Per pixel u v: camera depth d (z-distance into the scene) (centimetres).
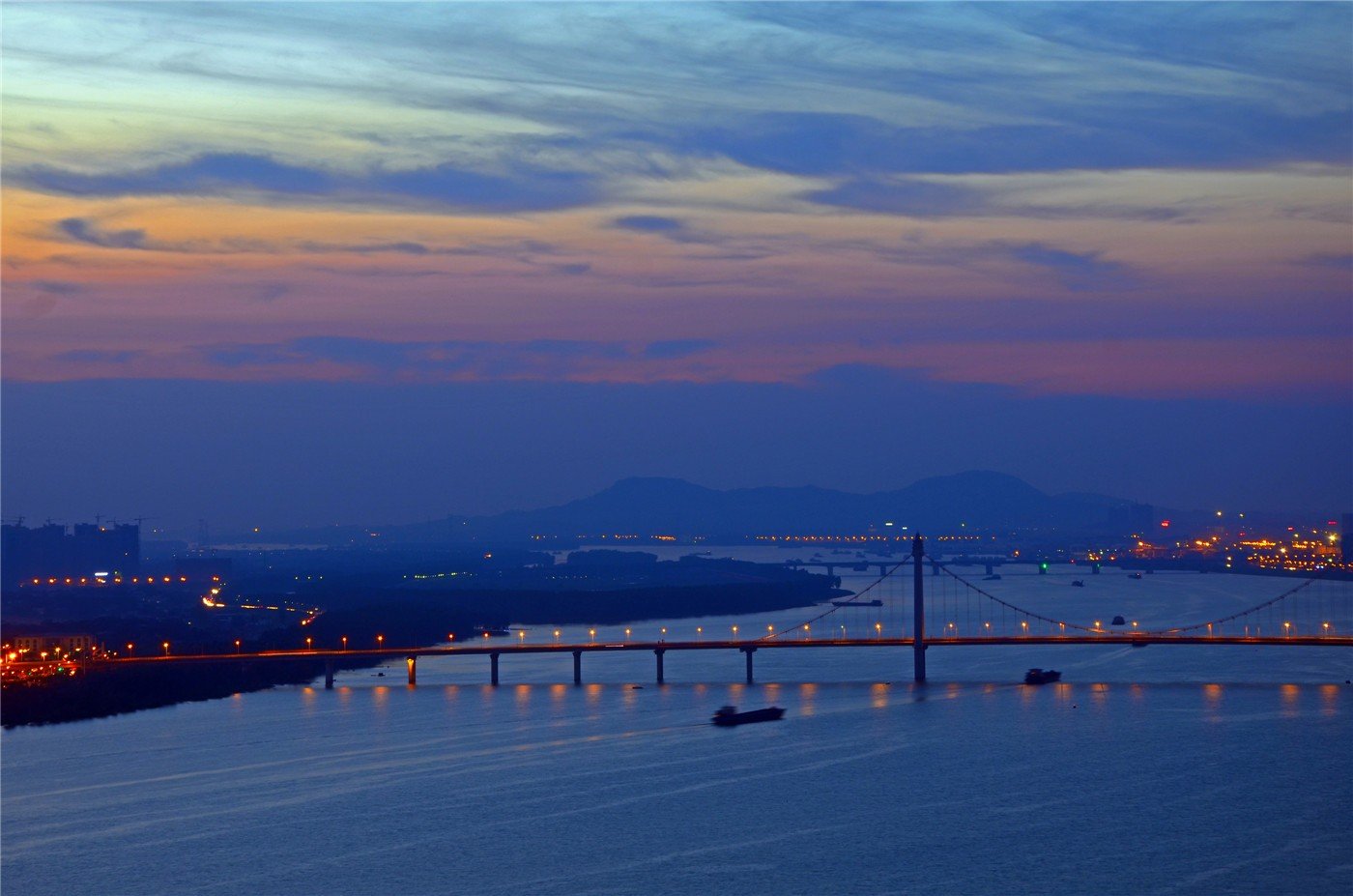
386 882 12650
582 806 15050
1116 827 14038
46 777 16888
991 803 15025
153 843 13900
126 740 19400
